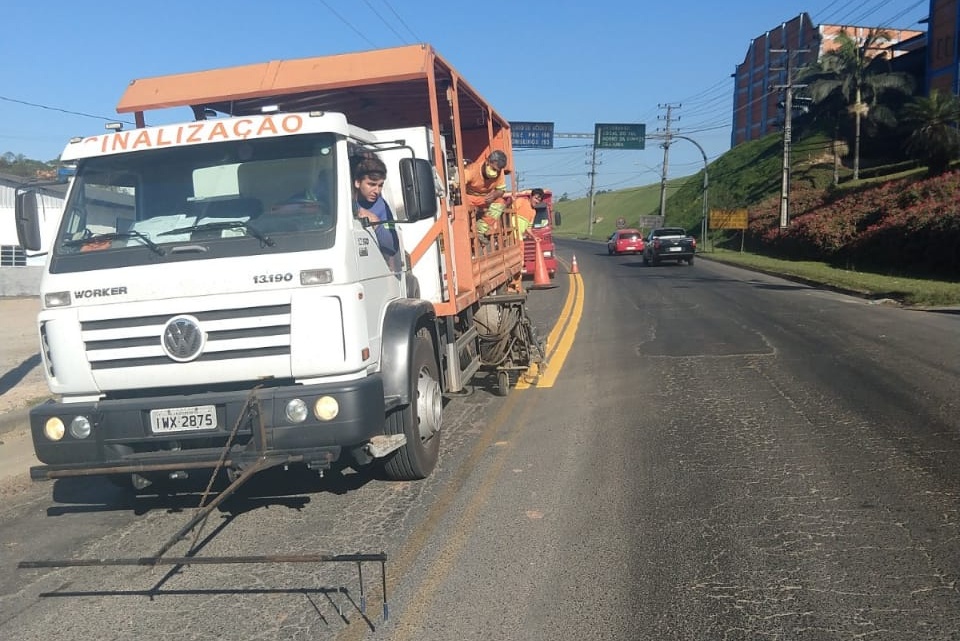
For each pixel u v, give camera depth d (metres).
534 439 7.43
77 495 6.47
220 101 7.17
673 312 17.27
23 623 4.24
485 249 9.54
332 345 4.98
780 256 41.62
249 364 4.98
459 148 7.96
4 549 5.33
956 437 6.95
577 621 4.01
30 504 6.32
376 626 4.03
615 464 6.56
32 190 5.93
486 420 8.23
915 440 6.91
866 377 9.57
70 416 5.07
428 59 7.02
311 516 5.66
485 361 9.22
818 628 3.86
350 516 5.62
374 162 5.93
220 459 4.77
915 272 27.00
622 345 12.84
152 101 7.14
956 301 17.08
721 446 6.96
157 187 5.52
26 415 8.84
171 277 4.98
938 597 4.12
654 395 9.09
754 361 10.95
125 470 4.99
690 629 3.90
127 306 5.03
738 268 34.81
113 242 5.30
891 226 29.19
